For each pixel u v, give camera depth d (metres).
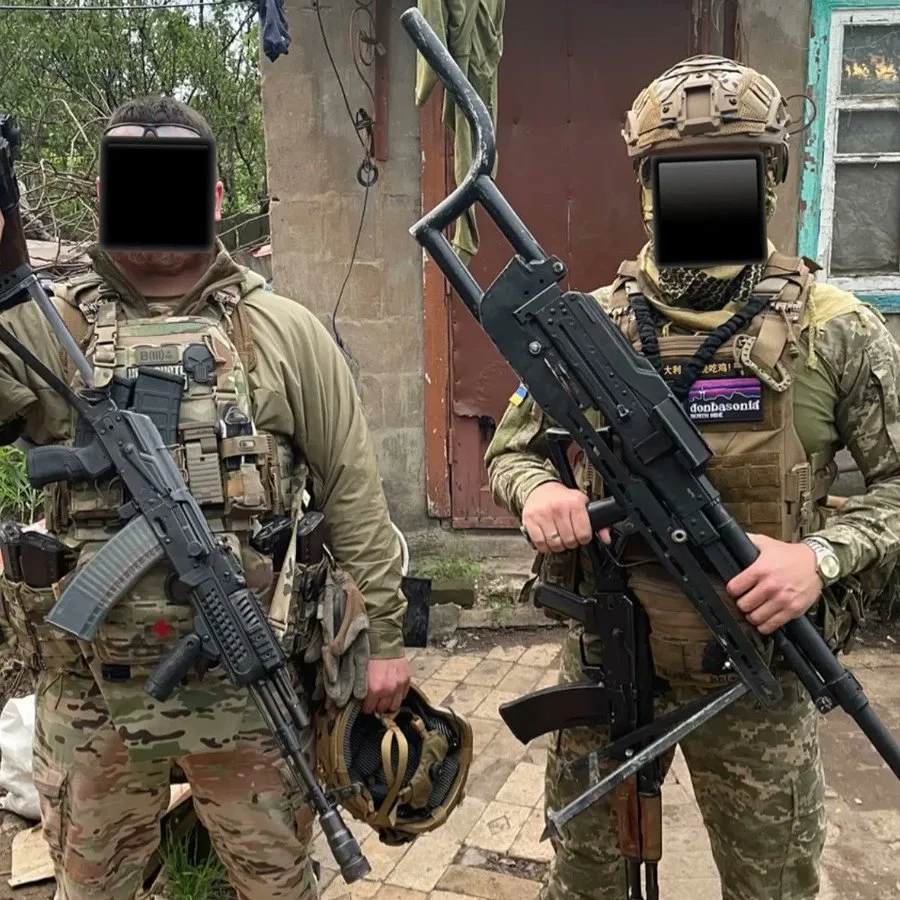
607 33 4.28
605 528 1.67
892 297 4.38
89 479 1.62
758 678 1.58
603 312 1.59
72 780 1.75
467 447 4.58
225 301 1.75
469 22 3.27
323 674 1.83
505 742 3.33
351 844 1.60
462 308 4.47
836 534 1.56
